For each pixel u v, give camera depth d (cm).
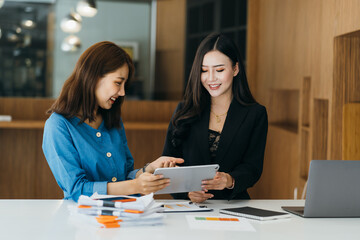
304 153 397
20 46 513
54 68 520
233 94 242
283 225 182
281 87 452
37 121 479
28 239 157
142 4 531
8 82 513
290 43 426
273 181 480
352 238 168
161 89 539
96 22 525
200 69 233
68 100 205
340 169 191
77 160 204
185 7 536
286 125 493
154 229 171
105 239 158
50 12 516
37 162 496
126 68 208
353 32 289
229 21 540
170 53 538
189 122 238
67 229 169
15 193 496
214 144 239
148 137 515
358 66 317
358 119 301
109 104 209
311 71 369
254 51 536
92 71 202
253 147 238
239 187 217
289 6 429
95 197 185
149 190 191
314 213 192
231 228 176
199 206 207
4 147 492
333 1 319
